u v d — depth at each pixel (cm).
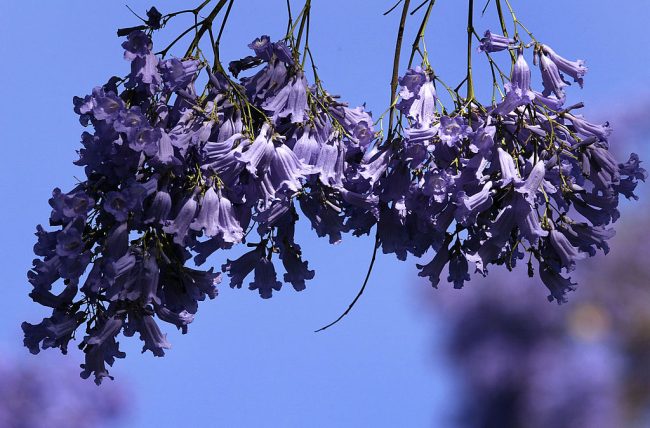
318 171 206
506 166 205
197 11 206
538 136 207
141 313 204
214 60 206
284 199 208
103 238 202
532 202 204
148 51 203
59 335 204
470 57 208
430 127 206
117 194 199
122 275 201
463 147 207
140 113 199
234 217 204
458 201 204
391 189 209
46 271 202
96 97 200
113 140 200
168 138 201
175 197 204
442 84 208
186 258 205
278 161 205
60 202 200
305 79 208
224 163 203
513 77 209
